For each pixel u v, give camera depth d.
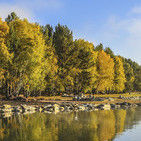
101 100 49.72
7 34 40.97
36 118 23.06
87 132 15.68
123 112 30.67
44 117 23.81
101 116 25.31
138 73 114.62
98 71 67.44
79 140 13.27
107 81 68.75
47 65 50.94
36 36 44.34
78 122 20.34
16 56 40.94
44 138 13.82
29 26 44.00
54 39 64.69
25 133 15.36
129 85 97.44
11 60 39.25
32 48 41.31
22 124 19.14
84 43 66.00
